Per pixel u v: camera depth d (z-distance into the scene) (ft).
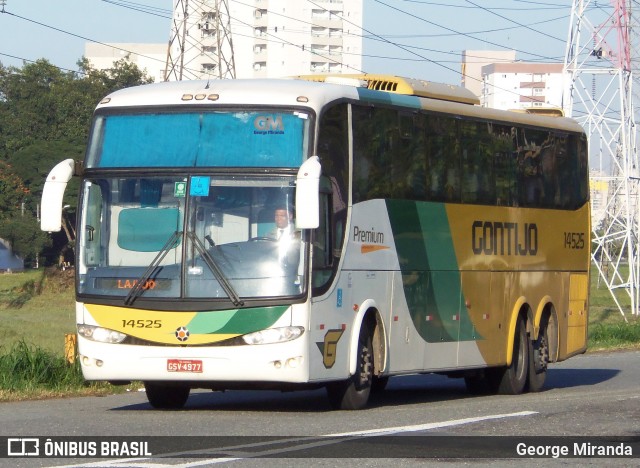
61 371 62.85
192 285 45.65
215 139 47.16
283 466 32.81
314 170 44.65
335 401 49.96
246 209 46.14
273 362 45.11
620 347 118.83
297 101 47.29
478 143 60.95
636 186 183.52
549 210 68.33
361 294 49.98
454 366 58.29
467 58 584.40
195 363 45.42
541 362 67.62
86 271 47.16
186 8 201.16
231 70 220.23
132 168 47.42
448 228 57.82
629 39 176.04
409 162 54.80
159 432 40.27
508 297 63.52
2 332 121.29
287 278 45.47
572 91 175.32
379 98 52.60
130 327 46.09
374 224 51.44
